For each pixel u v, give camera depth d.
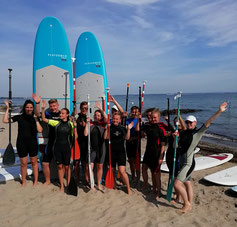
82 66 5.52
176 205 3.68
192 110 27.62
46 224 3.08
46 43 5.13
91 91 5.50
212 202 3.88
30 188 4.21
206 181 4.93
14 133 10.42
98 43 5.54
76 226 3.05
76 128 4.43
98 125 4.22
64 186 4.34
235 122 17.19
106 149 4.27
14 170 4.99
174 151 3.53
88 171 4.33
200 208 3.63
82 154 4.32
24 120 4.08
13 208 3.47
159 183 3.91
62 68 5.26
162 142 3.88
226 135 11.91
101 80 5.45
